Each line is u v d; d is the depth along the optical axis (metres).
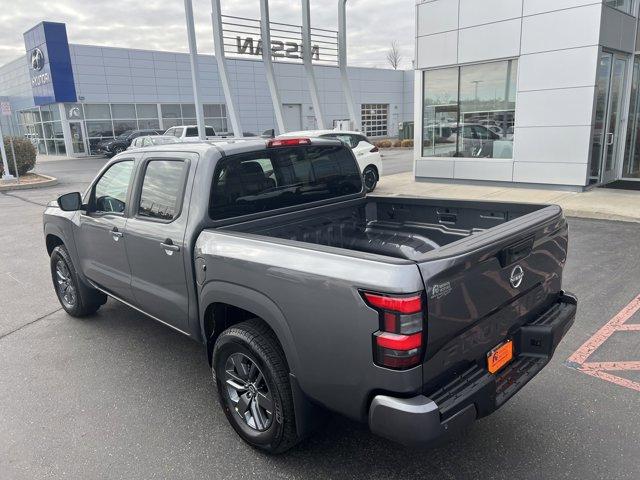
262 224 3.59
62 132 32.59
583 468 2.80
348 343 2.34
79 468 2.96
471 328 2.47
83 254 4.68
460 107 12.84
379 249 4.14
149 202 3.72
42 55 31.55
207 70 36.44
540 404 3.43
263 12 17.53
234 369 3.14
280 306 2.63
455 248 2.36
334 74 40.78
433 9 12.62
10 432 3.34
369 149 12.81
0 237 9.49
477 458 2.93
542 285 3.03
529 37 11.19
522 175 11.95
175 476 2.88
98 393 3.80
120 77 33.44
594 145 11.23
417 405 2.20
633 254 6.71
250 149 3.53
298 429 2.77
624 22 11.18
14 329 5.07
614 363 3.94
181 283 3.43
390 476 2.81
